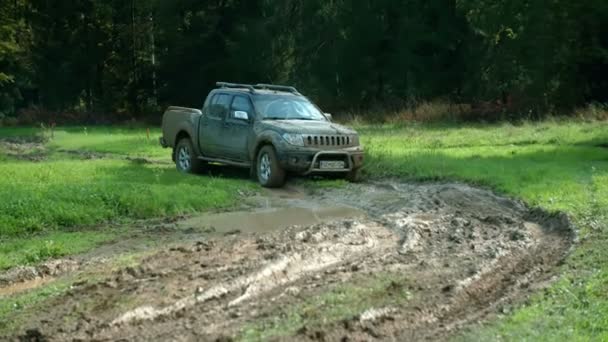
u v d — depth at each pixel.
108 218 12.55
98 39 55.19
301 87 51.28
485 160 19.69
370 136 28.52
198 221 12.64
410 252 10.02
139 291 7.90
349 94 51.41
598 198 13.37
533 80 38.66
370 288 8.08
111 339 6.56
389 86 51.47
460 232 11.38
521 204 13.84
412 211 13.09
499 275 8.93
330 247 10.05
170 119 19.86
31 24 54.28
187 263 9.12
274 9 50.12
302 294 7.88
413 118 38.75
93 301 7.58
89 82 56.62
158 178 16.58
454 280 8.51
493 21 40.44
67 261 9.68
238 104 18.02
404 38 49.00
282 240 10.45
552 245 10.66
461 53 49.50
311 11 51.03
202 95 53.59
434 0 48.91
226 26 52.59
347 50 50.72
